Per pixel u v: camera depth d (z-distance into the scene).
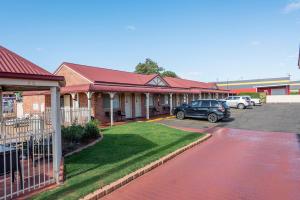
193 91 34.72
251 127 18.53
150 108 28.22
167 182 6.90
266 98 53.47
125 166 7.87
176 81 37.66
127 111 24.73
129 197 5.93
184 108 23.70
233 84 69.00
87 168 7.68
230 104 37.28
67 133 11.02
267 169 8.00
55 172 6.54
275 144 12.16
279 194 6.02
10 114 29.09
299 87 72.69
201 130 17.09
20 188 6.18
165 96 31.66
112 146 10.70
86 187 6.11
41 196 5.61
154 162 8.46
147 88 25.59
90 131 12.02
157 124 18.03
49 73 6.72
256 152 10.43
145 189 6.41
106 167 7.76
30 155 8.81
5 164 5.75
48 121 13.02
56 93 6.86
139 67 66.12
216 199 5.80
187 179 7.13
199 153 10.32
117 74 27.14
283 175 7.40
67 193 5.77
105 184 6.38
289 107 37.22
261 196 5.91
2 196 5.64
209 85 48.75
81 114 17.11
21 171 6.22
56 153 6.63
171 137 12.98
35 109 26.05
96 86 19.55
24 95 25.98
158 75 29.59
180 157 9.66
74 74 22.36
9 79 5.75
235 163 8.73
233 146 11.73
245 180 7.00
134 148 10.36
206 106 22.22
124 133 13.89
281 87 60.09
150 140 12.08
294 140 13.22
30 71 6.30
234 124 20.31
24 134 6.70
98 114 21.22
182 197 5.93
